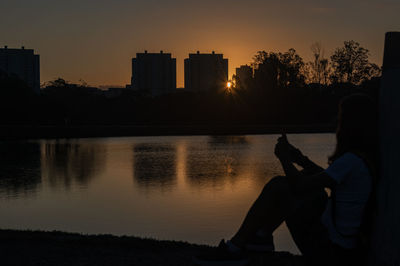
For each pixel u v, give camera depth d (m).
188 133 71.00
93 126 78.75
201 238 11.09
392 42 2.32
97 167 29.59
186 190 20.08
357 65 93.88
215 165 29.80
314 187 2.39
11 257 4.85
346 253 2.40
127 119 91.94
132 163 31.64
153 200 17.61
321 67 94.69
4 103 83.12
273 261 4.18
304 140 49.78
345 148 2.43
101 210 15.48
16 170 28.23
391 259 2.32
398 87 2.27
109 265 4.51
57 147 46.88
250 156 35.25
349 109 2.41
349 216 2.37
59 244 5.42
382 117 2.38
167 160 33.31
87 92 109.50
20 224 13.22
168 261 4.63
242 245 2.89
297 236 2.68
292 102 85.56
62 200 17.80
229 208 15.55
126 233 11.76
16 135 65.62
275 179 2.82
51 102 87.00
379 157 2.39
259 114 85.94
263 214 2.85
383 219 2.36
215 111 88.31
